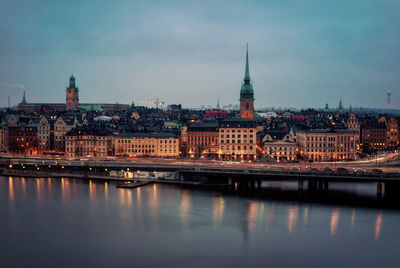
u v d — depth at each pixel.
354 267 146.88
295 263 149.62
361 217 193.25
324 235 172.25
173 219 191.75
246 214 198.50
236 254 156.00
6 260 152.38
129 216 196.25
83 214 199.50
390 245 162.62
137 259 152.50
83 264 149.38
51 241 168.12
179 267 146.75
